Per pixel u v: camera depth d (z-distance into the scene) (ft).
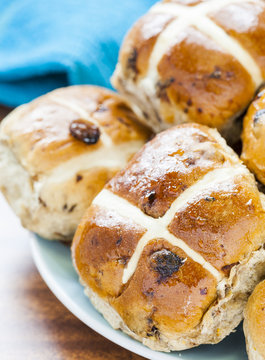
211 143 0.86
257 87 0.95
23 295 1.03
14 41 1.57
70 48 1.47
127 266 0.82
